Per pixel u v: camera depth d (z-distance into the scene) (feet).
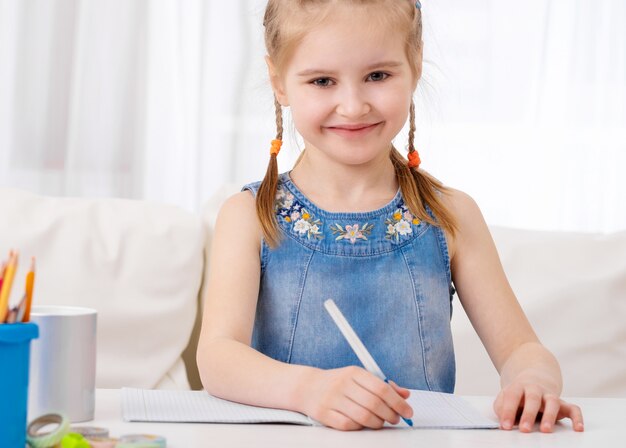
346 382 2.59
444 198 3.95
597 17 7.51
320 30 3.39
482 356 4.89
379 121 3.49
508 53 7.45
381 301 3.71
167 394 2.98
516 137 7.43
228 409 2.75
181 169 7.18
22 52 6.98
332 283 3.70
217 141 7.18
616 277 5.01
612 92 7.52
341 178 3.83
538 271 5.06
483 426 2.60
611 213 7.50
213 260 3.68
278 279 3.71
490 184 7.40
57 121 7.04
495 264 3.88
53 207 4.96
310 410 2.63
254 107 7.14
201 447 2.18
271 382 2.83
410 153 4.00
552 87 7.49
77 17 7.02
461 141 7.36
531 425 2.60
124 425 2.43
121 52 7.09
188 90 7.16
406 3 3.54
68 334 2.39
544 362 3.29
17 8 6.97
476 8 7.41
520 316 3.73
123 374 4.71
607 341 4.90
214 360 3.08
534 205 7.44
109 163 7.09
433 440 2.39
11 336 1.91
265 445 2.24
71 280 4.73
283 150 7.06
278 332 3.70
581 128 7.50
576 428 2.61
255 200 3.82
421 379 3.72
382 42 3.39
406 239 3.79
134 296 4.82
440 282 3.81
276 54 3.67
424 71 7.17
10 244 4.71
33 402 2.36
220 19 7.17
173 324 4.87
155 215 5.10
